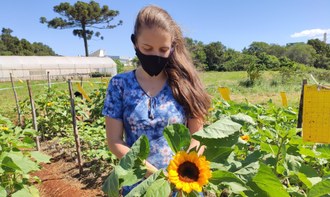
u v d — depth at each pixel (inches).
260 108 178.1
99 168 203.0
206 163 50.8
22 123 359.3
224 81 1095.0
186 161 51.4
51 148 262.2
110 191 52.2
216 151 55.8
